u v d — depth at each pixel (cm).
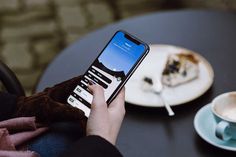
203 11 126
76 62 111
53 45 240
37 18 265
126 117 93
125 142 87
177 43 114
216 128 81
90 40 120
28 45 243
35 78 218
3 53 239
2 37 252
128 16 259
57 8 273
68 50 116
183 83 98
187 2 247
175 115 92
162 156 83
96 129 66
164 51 109
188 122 90
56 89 80
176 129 88
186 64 103
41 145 75
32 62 230
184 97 94
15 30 257
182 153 83
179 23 122
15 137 73
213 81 100
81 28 253
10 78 106
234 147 81
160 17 126
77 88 79
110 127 68
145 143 86
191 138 86
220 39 113
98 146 63
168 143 85
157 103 93
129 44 80
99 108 67
